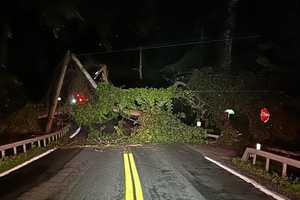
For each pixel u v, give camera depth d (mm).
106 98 30641
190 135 31281
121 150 25156
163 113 31266
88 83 33812
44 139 28906
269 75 33250
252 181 13617
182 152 23781
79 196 11109
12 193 11680
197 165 17859
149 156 21469
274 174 14812
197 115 33250
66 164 18234
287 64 36594
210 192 11719
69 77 35750
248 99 29781
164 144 29531
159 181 13484
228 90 30500
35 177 14531
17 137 33375
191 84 31594
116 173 15289
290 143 28703
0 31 34906
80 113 31250
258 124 29359
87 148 26984
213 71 32812
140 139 30469
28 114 37312
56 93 34406
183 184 12961
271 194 11500
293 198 10984
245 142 28953
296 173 17781
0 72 35625
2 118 36781
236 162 18797
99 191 11773
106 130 35000
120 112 31422
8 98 37781
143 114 31000
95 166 17453
